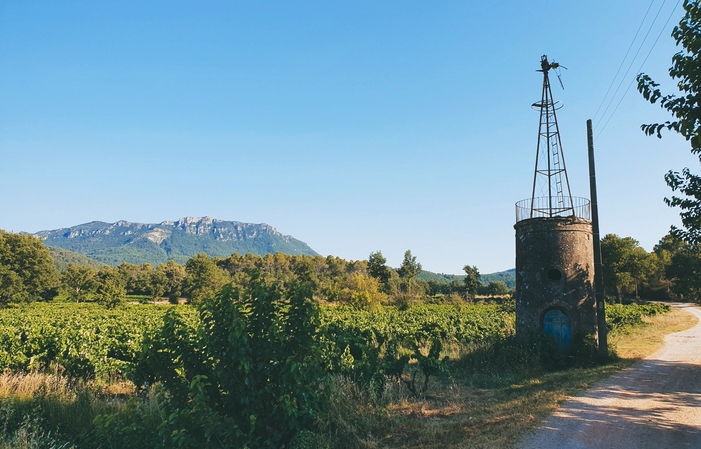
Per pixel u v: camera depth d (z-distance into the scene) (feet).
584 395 40.11
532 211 66.80
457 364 60.49
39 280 239.71
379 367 45.57
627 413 34.40
